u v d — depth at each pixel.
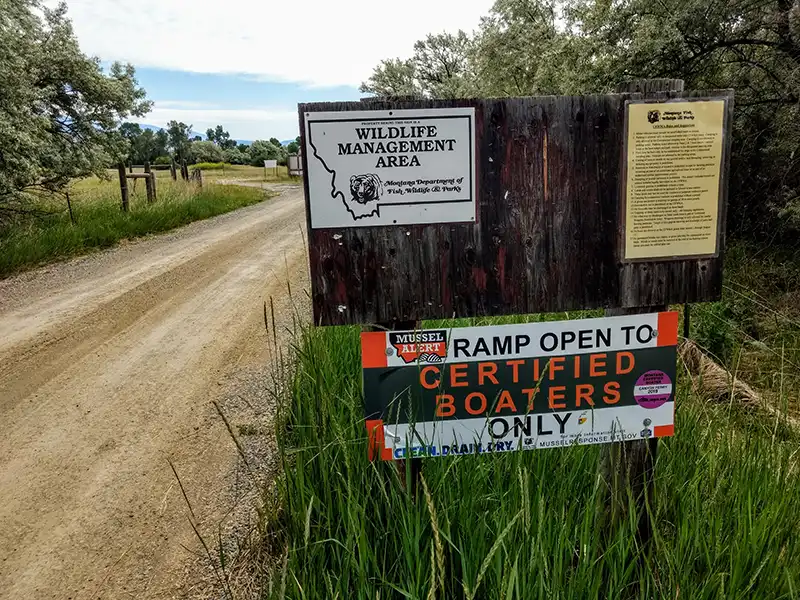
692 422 2.83
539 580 1.74
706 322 5.56
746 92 8.26
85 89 13.09
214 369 5.29
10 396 4.80
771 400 4.14
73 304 7.43
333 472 2.52
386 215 2.07
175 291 8.09
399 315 2.14
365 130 2.01
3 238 10.12
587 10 8.97
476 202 2.09
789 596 1.89
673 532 2.26
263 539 2.64
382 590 1.97
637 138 2.11
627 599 2.03
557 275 2.18
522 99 2.05
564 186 2.12
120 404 4.62
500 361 2.20
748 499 2.12
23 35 11.21
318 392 3.19
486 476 2.21
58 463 3.79
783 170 8.02
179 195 16.92
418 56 32.34
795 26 7.14
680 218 2.18
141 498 3.37
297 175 39.84
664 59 7.94
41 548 2.99
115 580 2.74
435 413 2.19
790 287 7.05
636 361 2.26
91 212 12.59
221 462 3.69
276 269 9.44
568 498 2.25
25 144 10.04
